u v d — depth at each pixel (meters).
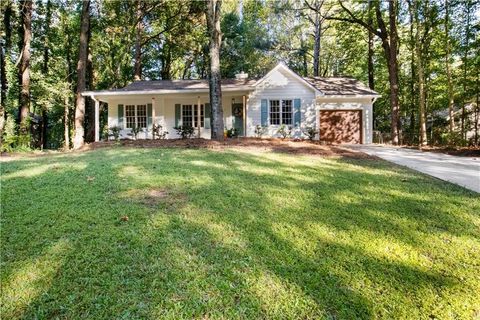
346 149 11.30
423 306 2.53
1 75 16.03
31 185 5.66
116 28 21.53
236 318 2.38
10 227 3.87
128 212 4.34
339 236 3.71
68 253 3.29
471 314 2.44
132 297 2.62
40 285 2.79
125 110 17.55
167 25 23.05
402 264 3.12
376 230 3.87
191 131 15.78
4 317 2.42
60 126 27.89
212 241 3.58
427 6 16.06
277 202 4.86
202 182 5.91
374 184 5.93
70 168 7.18
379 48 22.48
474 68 17.05
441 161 8.98
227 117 17.05
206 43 23.72
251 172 6.86
